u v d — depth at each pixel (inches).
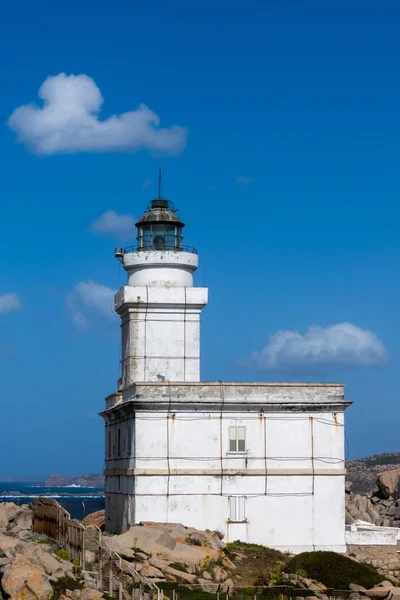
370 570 2635.3
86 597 1975.9
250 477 2923.2
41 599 1926.7
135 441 2896.2
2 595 1924.2
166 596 2130.9
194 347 3260.3
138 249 3403.1
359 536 2945.4
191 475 2898.6
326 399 2972.4
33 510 2802.7
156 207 3444.9
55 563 2098.9
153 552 2445.9
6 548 2096.5
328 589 2426.2
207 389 2930.6
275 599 2311.8
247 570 2576.3
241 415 2940.5
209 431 2920.8
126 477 3002.0
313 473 2947.8
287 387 2965.1
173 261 3302.2
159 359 3243.1
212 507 2896.2
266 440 2942.9
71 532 2320.4
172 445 2901.1
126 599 2032.5
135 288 3245.6
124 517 3011.8
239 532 2898.6
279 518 2920.8
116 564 2194.9
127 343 3294.8
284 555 2780.5
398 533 3019.2
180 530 2733.8
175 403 2898.6
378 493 4101.9
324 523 2938.0
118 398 3233.3
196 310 3270.2
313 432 2965.1
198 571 2409.0
